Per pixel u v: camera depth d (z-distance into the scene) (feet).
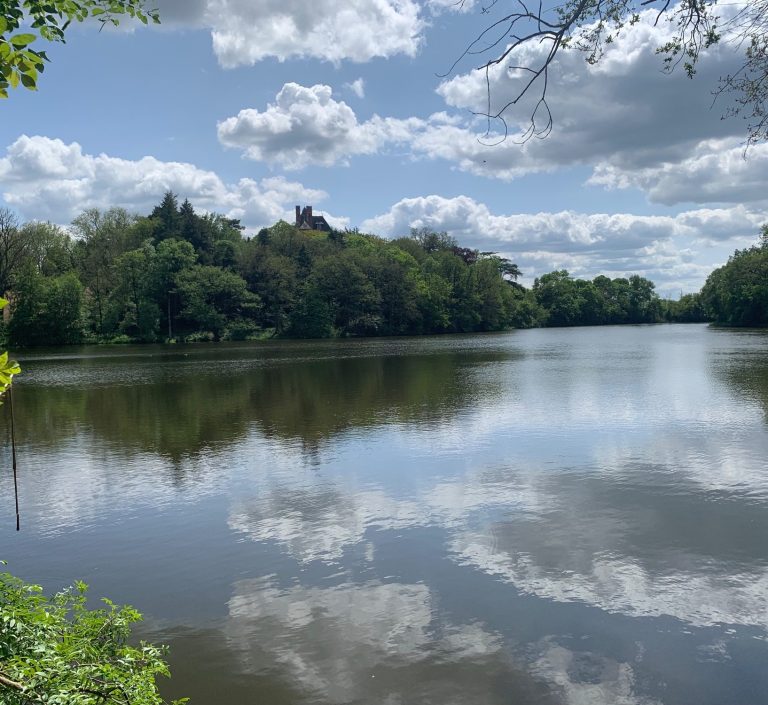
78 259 317.01
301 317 324.80
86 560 34.32
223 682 22.72
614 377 113.39
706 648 24.40
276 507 42.37
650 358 156.87
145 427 73.20
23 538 37.78
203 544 36.01
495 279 414.62
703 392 90.48
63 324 276.82
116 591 30.40
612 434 62.54
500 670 23.16
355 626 26.43
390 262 360.28
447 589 29.66
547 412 76.43
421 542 35.42
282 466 53.21
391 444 60.59
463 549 34.30
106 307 300.61
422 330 368.68
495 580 30.45
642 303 593.83
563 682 22.41
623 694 21.71
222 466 53.88
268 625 26.71
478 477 48.14
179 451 60.13
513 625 26.25
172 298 305.94
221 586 30.53
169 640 25.70
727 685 22.11
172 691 22.25
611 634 25.50
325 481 48.24
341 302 336.49
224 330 307.78
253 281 333.01
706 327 404.77
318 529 37.93
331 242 395.75
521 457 54.03
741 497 41.91
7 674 12.73
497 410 78.84
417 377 120.57
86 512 42.34
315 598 29.07
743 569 31.14
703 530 36.27
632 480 46.32
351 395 96.02
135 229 329.72
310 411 81.71
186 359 185.06
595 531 36.47
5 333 262.06
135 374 139.03
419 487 45.98
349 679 22.75
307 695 21.88
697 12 20.75
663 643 24.80
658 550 33.63
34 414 84.23
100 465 55.36
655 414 73.20
